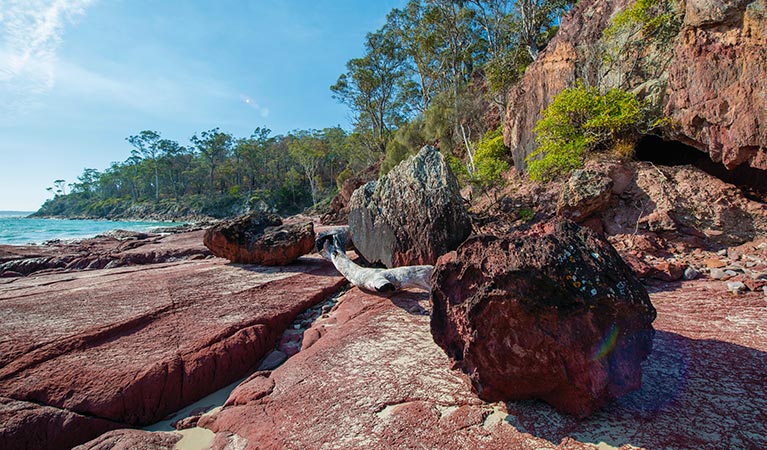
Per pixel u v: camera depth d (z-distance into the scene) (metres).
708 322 3.43
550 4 18.27
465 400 2.44
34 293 5.30
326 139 57.03
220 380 3.34
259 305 4.75
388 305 4.69
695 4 6.34
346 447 2.09
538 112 11.56
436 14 23.44
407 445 2.05
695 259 5.58
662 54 8.27
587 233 2.45
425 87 30.33
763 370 2.54
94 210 81.56
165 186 83.88
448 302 2.40
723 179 7.25
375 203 6.84
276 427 2.38
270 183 72.00
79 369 3.04
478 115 18.48
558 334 2.03
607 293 2.05
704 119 6.41
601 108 8.41
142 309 4.42
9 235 23.58
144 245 13.00
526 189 9.44
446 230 6.03
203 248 10.48
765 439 1.86
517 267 2.04
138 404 2.85
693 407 2.17
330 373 3.00
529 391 2.28
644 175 7.20
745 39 5.72
